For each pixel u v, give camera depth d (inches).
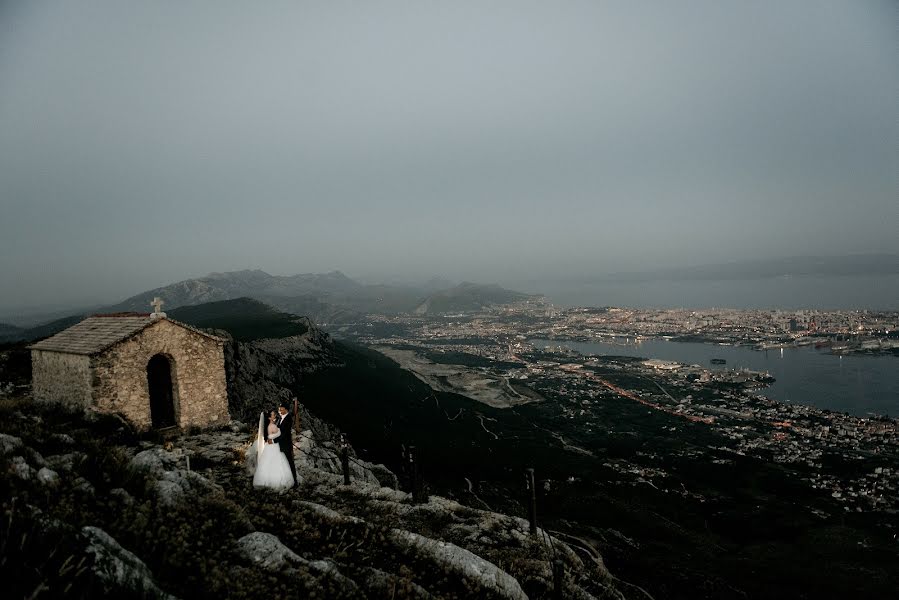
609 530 1598.2
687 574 1254.3
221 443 836.0
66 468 414.3
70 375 848.3
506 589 450.9
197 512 413.4
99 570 249.3
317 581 353.4
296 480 597.9
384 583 384.5
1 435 423.2
